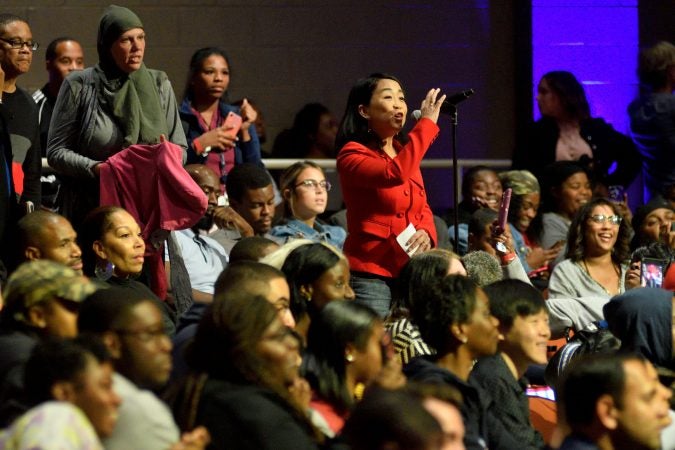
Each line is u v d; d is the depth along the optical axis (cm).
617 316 1111
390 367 895
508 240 1324
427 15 2044
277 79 1970
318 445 841
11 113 1234
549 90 1870
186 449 756
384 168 1193
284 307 961
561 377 912
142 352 834
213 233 1432
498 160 1930
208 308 841
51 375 728
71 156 1243
